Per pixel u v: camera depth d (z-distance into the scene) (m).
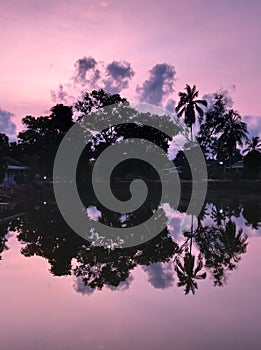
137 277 10.23
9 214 24.41
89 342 5.99
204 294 8.53
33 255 13.11
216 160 66.94
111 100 58.78
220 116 65.69
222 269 11.05
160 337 6.16
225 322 6.80
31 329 6.54
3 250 13.92
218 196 46.50
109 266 11.62
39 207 29.28
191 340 6.05
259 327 6.56
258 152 56.47
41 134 58.19
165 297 8.32
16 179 43.22
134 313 7.31
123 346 5.85
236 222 22.66
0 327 6.63
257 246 14.90
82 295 8.50
